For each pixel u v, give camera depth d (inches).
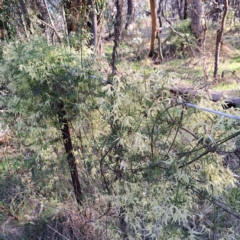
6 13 105.8
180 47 235.6
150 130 41.1
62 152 68.5
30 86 55.6
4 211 72.8
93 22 89.8
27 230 71.3
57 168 67.3
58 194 76.2
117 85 41.5
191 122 38.5
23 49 54.8
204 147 37.3
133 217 47.9
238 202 44.6
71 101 55.0
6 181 84.2
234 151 39.5
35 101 57.3
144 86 39.9
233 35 262.7
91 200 64.2
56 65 53.4
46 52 53.4
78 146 64.7
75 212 66.6
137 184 44.9
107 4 98.8
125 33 164.7
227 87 141.9
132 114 40.9
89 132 58.5
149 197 44.3
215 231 47.1
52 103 56.8
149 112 39.2
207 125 37.0
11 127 70.4
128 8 223.6
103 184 55.8
